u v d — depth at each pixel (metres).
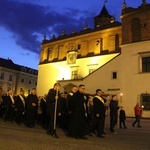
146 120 27.97
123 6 36.59
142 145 8.73
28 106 13.09
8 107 14.82
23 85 66.44
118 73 34.44
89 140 9.09
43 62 53.62
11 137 8.27
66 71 47.78
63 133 11.02
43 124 13.69
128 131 14.73
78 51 47.28
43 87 51.59
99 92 10.76
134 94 32.00
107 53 41.94
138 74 32.19
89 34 46.03
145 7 34.06
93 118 10.78
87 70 44.25
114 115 13.05
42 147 6.78
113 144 8.46
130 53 33.69
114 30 42.31
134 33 34.66
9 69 62.91
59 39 51.69
